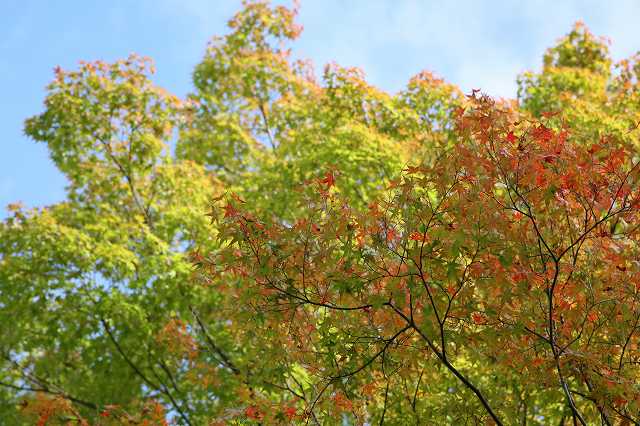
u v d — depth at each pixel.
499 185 4.92
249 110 15.69
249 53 16.16
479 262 4.88
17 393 10.88
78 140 12.44
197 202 12.41
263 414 5.48
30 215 10.88
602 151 4.89
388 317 5.34
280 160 11.84
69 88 12.52
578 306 5.16
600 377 5.07
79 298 10.23
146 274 10.39
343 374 5.46
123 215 12.38
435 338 5.16
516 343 5.27
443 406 6.19
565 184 4.86
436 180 4.85
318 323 5.61
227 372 9.19
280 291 5.22
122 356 10.37
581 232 5.19
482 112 4.82
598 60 17.02
